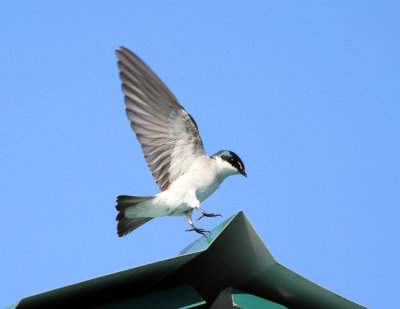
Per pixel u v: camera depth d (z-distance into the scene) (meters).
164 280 10.01
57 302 9.00
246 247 9.59
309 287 9.84
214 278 10.27
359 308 9.92
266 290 10.34
